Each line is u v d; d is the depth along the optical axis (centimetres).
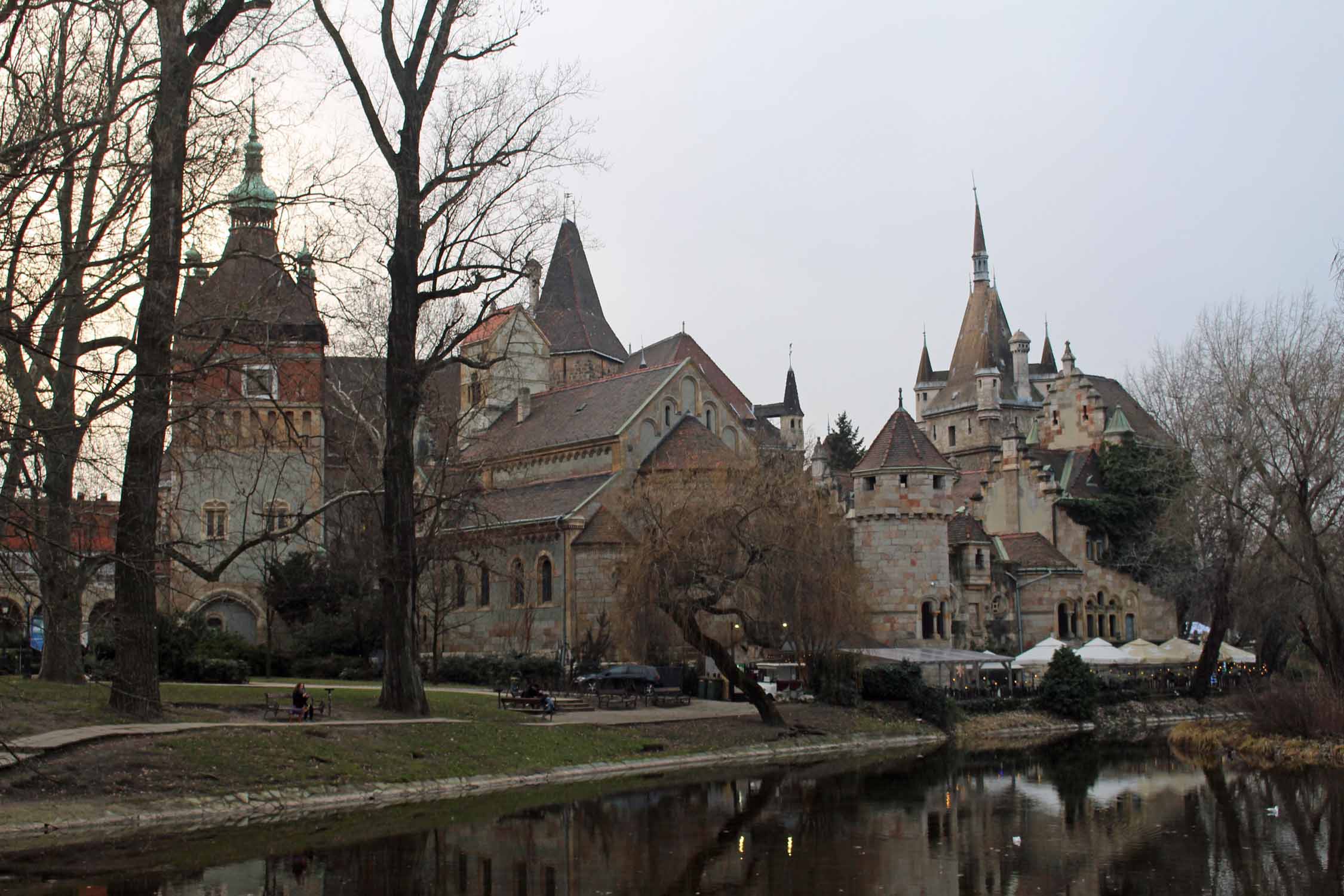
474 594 7512
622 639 5356
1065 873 2555
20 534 2803
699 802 3462
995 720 6225
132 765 3055
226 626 7338
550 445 7644
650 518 5009
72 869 2334
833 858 2680
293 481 7406
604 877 2441
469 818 3089
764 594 5122
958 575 7881
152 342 3111
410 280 4103
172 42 2920
